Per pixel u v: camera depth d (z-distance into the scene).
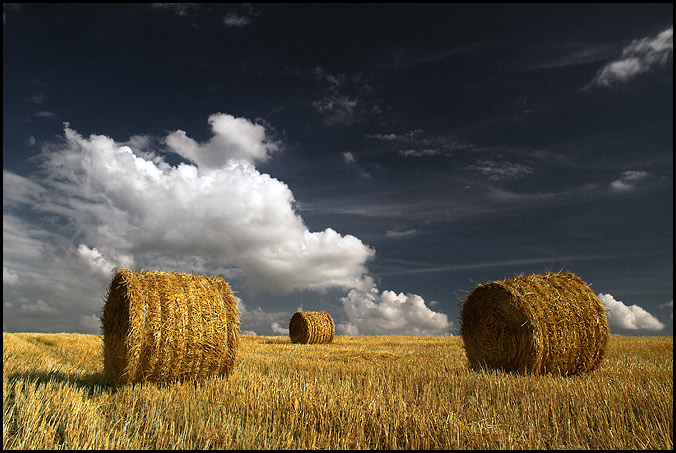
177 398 7.14
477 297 11.80
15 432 5.37
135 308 8.58
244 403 6.73
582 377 9.66
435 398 7.12
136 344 8.48
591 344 10.54
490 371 10.66
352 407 6.44
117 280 9.63
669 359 12.49
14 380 8.18
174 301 9.02
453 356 14.86
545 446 5.20
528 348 10.14
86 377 9.68
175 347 8.87
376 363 12.08
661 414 5.89
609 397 6.73
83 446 4.84
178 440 5.06
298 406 6.57
